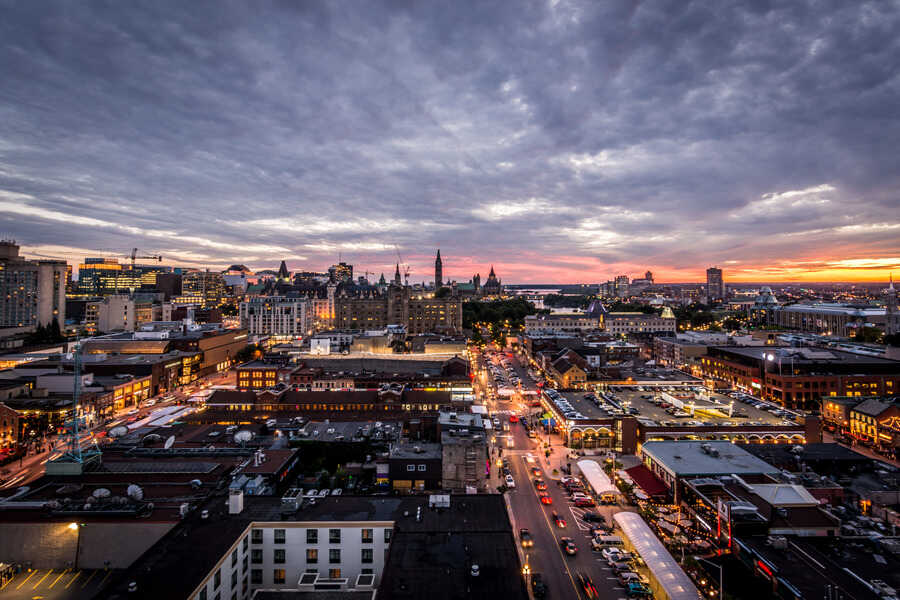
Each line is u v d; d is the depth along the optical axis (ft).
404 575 164.86
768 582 189.88
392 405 441.27
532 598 205.77
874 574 185.78
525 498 303.68
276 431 363.35
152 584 160.35
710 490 261.85
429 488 307.99
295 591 180.86
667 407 440.45
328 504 220.64
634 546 222.07
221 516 209.87
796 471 302.66
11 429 399.85
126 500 224.74
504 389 604.90
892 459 369.30
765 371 547.90
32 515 216.54
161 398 594.65
